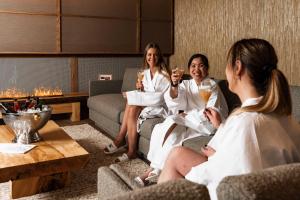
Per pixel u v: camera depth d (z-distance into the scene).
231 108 2.84
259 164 0.94
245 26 3.87
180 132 2.42
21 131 2.35
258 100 1.06
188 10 4.91
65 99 4.39
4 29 4.19
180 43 5.16
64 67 4.61
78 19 4.61
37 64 4.43
